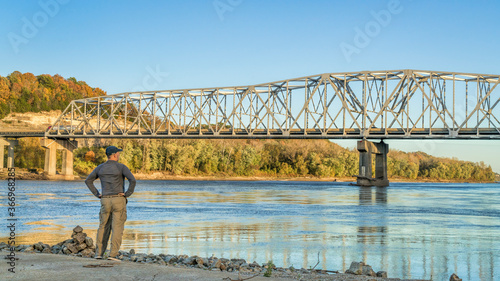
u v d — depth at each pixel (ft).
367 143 453.99
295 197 258.98
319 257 67.92
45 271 31.73
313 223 119.96
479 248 79.82
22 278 29.50
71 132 603.67
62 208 158.40
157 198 228.63
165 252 69.82
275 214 146.82
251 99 506.07
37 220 119.55
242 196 261.03
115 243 40.68
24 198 214.90
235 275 34.17
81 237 51.90
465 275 56.80
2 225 107.45
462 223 126.62
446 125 418.92
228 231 99.09
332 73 464.24
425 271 58.90
